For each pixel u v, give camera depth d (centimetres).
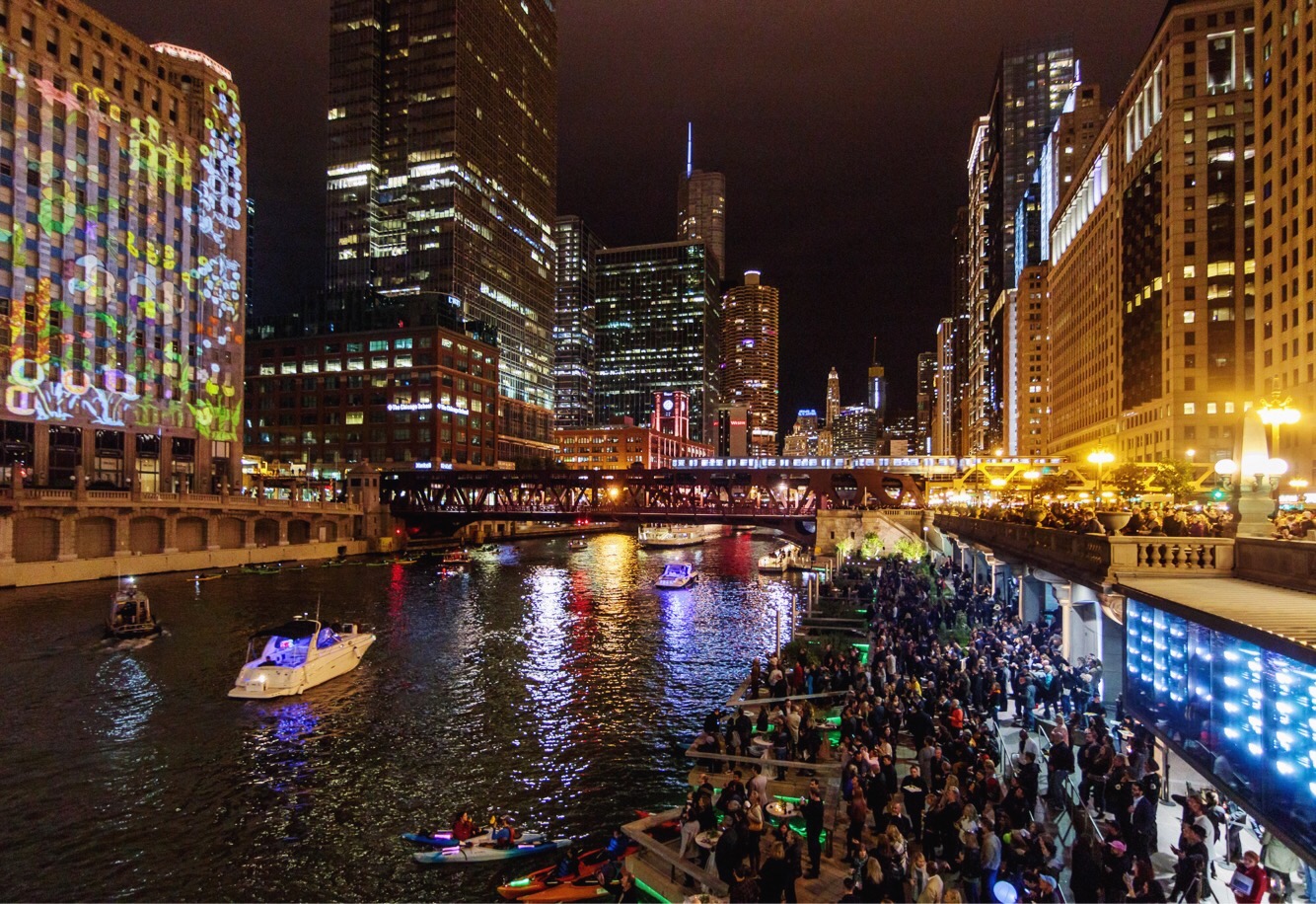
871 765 1864
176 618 5781
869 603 5316
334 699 3819
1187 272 10175
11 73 8244
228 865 2209
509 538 15662
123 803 2612
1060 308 16812
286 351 16838
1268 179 7919
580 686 4075
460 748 3131
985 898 1403
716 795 2214
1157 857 1609
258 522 9894
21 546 7112
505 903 1972
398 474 12081
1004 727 2442
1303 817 1225
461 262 19725
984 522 4616
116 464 9375
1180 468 7000
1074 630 3134
